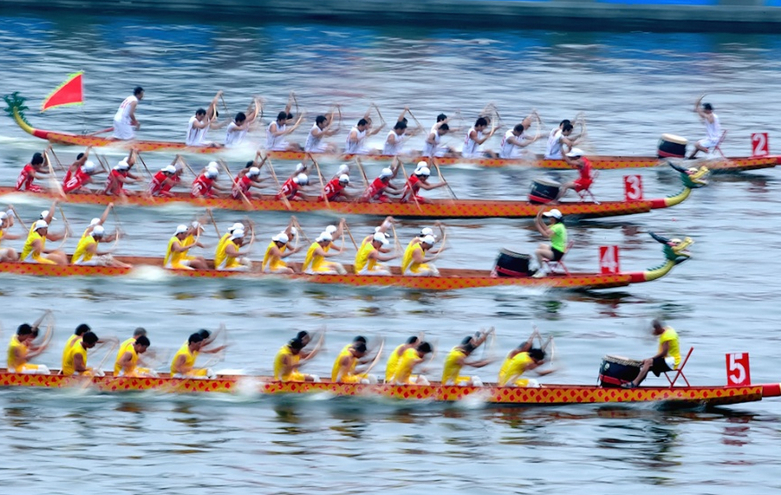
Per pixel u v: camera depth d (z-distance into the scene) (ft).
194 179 579.48
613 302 467.93
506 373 371.76
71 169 552.41
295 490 322.34
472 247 522.88
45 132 649.20
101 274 465.47
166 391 368.68
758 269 511.81
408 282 467.52
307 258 466.70
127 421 356.38
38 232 463.83
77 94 643.86
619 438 358.02
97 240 465.06
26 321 424.87
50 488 319.06
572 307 460.55
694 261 520.42
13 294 447.83
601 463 343.05
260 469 332.19
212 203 552.82
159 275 465.88
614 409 373.81
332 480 328.08
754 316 458.09
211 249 511.40
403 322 437.17
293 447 344.90
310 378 370.73
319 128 633.20
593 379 398.83
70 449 339.16
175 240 463.83
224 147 637.71
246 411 365.20
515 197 595.47
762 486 333.62
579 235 550.77
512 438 354.95
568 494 325.42
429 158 633.61
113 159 634.43
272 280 465.47
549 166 641.81
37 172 552.41
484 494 323.78
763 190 637.71
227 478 327.06
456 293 468.34
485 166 639.76
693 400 375.04
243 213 553.64
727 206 605.73
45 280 463.01
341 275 465.06
